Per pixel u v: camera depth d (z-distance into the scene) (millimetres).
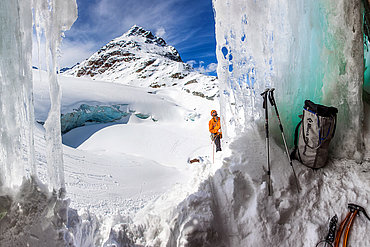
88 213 2465
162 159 15062
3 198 1608
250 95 3000
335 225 2211
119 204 4809
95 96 24688
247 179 2557
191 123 26328
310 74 3072
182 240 2047
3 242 1558
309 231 2230
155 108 28578
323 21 2816
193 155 15703
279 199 2404
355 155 2707
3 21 1520
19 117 1697
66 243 1749
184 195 2699
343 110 2822
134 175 7422
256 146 2834
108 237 2223
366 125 2848
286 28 2885
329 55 2844
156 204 2877
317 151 2568
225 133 3074
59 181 1829
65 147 8562
